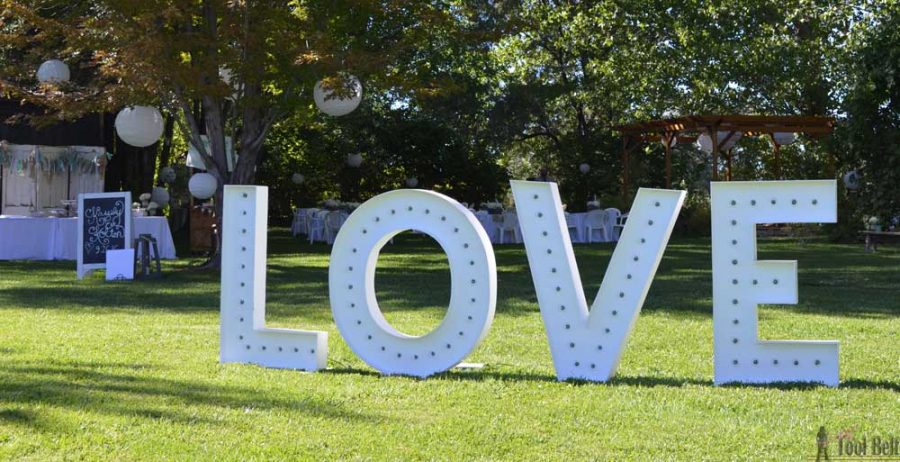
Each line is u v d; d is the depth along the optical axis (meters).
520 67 31.23
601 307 5.82
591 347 5.85
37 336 7.52
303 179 29.77
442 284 12.20
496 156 33.78
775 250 18.36
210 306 9.75
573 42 28.22
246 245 6.39
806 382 5.70
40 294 10.73
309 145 29.92
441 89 14.84
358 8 14.17
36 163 17.67
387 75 14.31
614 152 30.55
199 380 5.78
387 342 6.11
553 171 32.88
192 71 13.02
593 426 4.73
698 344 7.46
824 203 5.52
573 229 22.84
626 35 27.19
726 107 26.55
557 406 5.14
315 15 14.09
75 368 6.14
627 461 4.15
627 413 4.99
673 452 4.29
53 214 16.41
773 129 22.17
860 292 11.02
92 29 13.12
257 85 14.29
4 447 4.26
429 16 14.32
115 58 12.98
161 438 4.45
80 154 18.09
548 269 5.91
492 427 4.71
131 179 23.78
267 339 6.36
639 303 5.77
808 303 10.00
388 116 30.97
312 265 15.13
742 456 4.21
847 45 22.42
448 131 30.83
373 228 6.11
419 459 4.19
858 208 20.62
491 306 5.93
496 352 7.15
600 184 30.25
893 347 7.20
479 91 30.47
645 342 7.54
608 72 27.44
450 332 5.96
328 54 13.15
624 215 23.55
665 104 27.17
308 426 4.71
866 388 5.59
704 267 14.58
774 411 5.00
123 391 5.43
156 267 13.09
